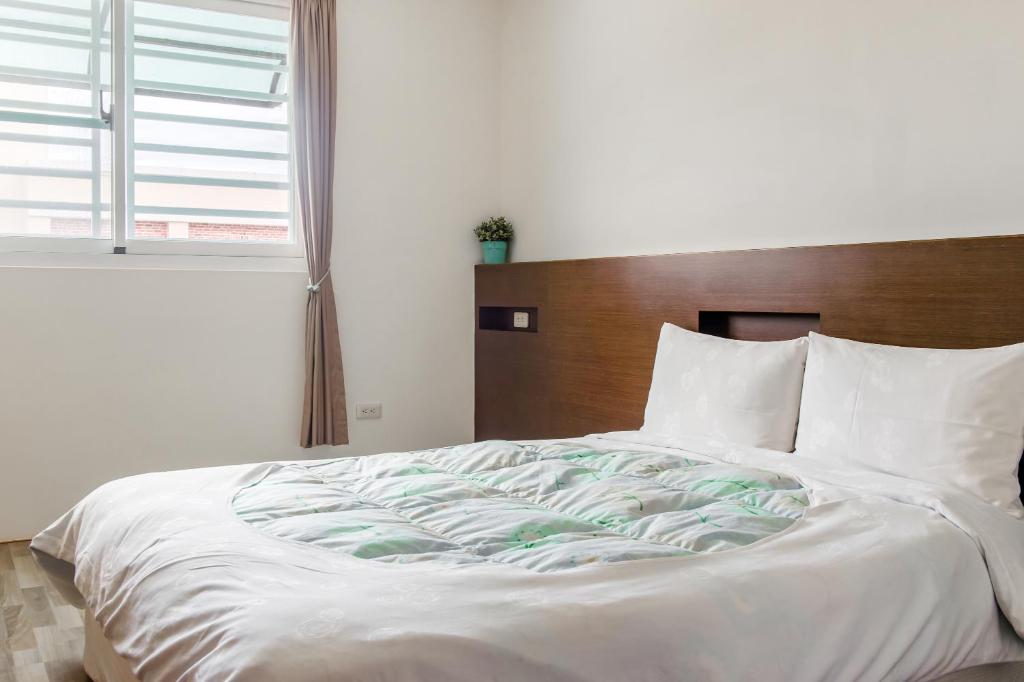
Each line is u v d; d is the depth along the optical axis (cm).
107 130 388
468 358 477
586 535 175
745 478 223
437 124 461
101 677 218
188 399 398
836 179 284
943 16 249
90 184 386
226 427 407
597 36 400
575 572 149
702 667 136
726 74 327
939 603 172
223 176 414
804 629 151
